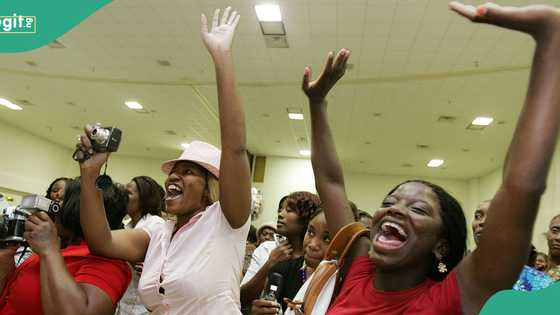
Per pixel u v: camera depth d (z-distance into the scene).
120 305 2.31
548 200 10.59
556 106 0.90
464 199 16.64
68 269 1.58
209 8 7.27
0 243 1.65
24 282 1.58
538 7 0.88
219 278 1.59
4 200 1.81
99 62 9.77
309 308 1.36
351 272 1.38
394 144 13.27
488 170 15.00
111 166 18.20
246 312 2.39
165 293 1.58
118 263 1.69
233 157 1.55
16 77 11.16
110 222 1.81
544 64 0.90
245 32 7.89
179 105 11.94
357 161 15.70
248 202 1.61
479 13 0.87
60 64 10.05
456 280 1.06
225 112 1.56
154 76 10.20
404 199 1.25
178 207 1.77
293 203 2.53
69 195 1.79
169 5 7.34
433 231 1.20
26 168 15.95
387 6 6.75
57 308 1.43
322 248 2.04
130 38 8.55
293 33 7.76
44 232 1.54
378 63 8.48
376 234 1.26
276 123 12.65
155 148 16.70
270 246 3.00
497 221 0.93
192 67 9.51
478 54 7.78
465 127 11.23
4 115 14.46
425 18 6.91
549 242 3.34
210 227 1.65
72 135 15.95
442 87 9.16
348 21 7.23
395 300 1.17
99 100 12.20
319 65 8.73
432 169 15.69
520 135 0.92
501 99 9.42
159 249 1.71
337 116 11.44
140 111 12.74
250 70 9.34
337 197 1.57
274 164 16.58
